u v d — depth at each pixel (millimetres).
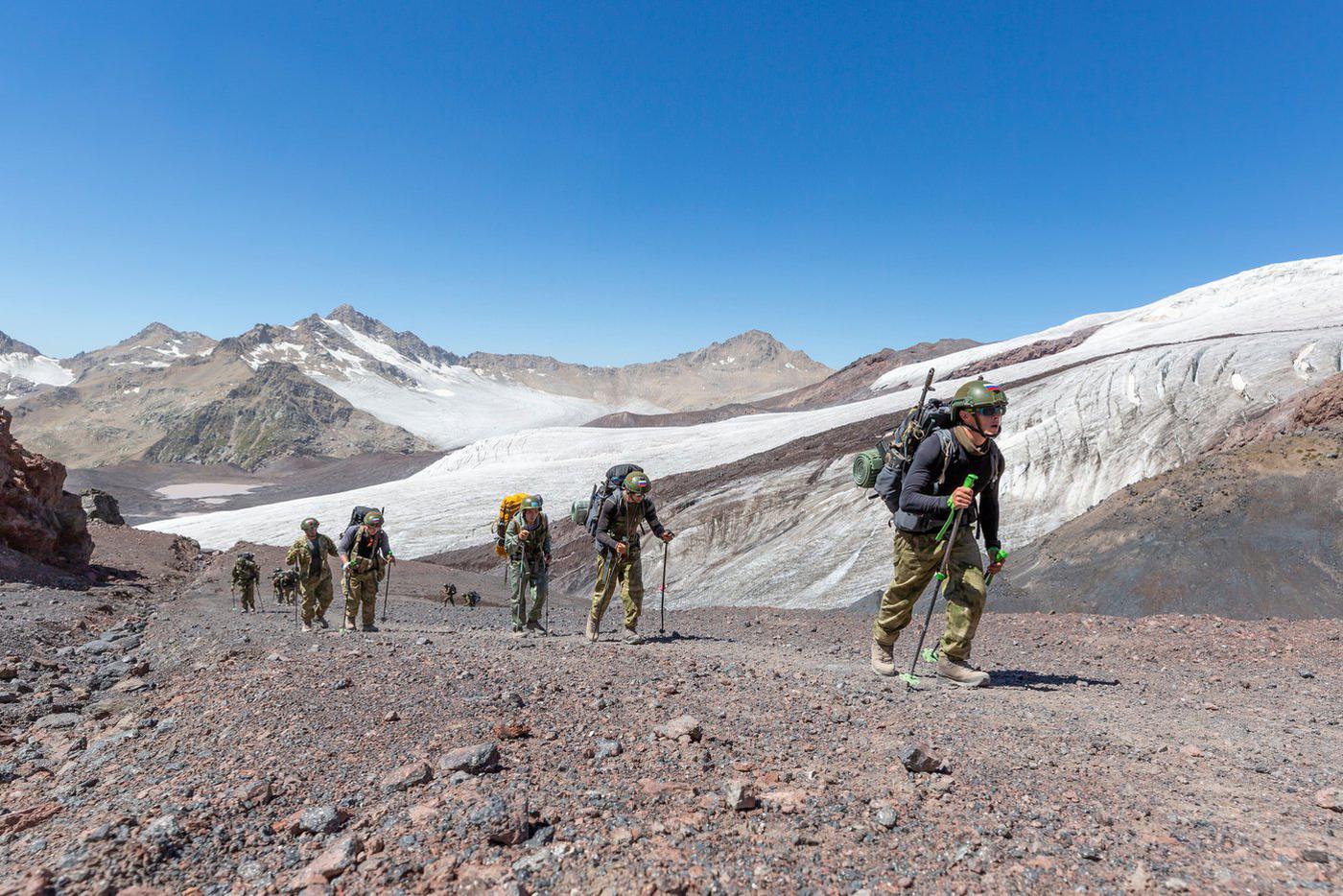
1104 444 56094
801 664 6676
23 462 24266
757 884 2424
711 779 3375
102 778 3777
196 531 111938
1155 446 52750
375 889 2434
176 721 4727
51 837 2980
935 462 5469
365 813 3062
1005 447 60594
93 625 12164
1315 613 14992
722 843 2715
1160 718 4691
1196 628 8531
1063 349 170250
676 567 61656
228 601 20453
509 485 109312
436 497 108625
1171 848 2613
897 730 4172
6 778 4023
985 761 3621
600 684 5320
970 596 5633
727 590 52938
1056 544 21906
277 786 3383
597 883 2426
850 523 57812
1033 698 5227
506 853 2648
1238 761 3725
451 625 14828
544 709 4559
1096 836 2729
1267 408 52906
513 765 3541
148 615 14664
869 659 7184
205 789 3389
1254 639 7781
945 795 3137
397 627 13219
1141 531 19812
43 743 4812
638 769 3490
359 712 4516
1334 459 18562
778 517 64312
